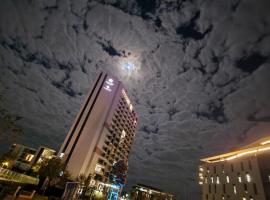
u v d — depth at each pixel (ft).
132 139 337.52
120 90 281.95
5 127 62.75
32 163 217.56
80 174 203.82
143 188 359.87
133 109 330.75
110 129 257.14
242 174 143.13
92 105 254.06
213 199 161.89
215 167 174.50
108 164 253.85
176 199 283.79
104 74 281.13
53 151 234.79
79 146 223.71
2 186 69.62
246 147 151.43
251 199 128.06
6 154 185.37
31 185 109.19
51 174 149.59
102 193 219.20
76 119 246.68
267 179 123.75
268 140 133.69
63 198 74.28
